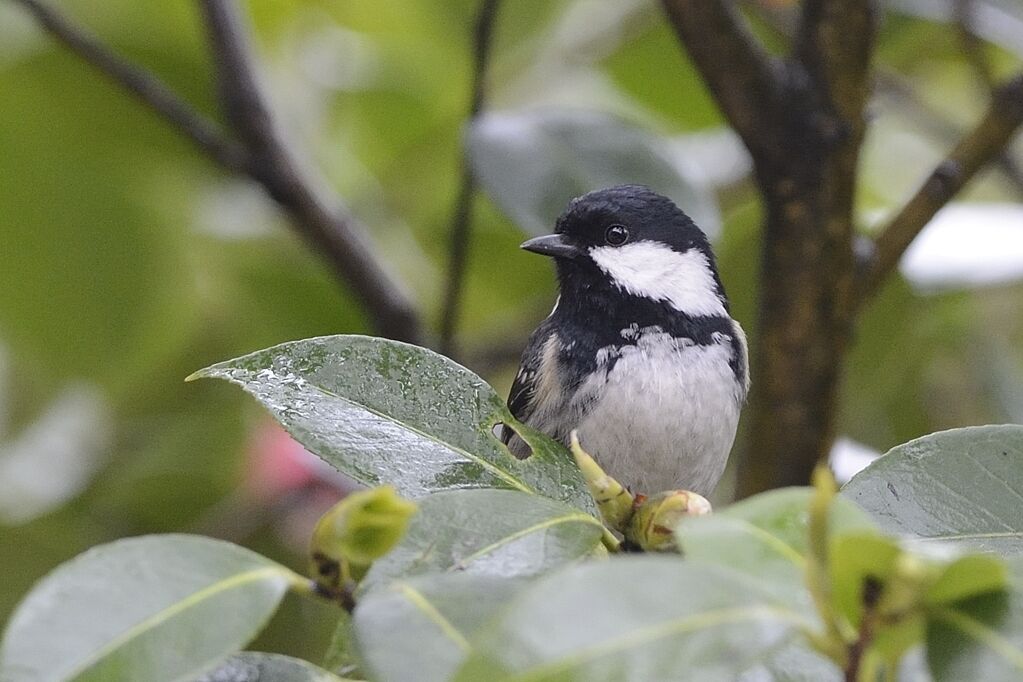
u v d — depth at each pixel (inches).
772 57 246.7
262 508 329.1
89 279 349.7
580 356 278.7
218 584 115.8
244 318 369.1
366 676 117.8
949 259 336.2
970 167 266.5
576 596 99.8
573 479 164.6
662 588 101.1
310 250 350.6
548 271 387.2
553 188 292.7
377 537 119.3
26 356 356.8
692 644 98.8
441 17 386.0
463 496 138.5
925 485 152.9
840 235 249.3
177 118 309.9
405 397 160.1
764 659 107.5
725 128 405.7
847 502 110.8
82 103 355.6
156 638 111.2
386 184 397.7
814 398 259.8
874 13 238.4
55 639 108.0
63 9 358.3
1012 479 152.2
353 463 151.3
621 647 98.0
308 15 394.3
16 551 337.7
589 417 274.5
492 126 297.0
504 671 96.7
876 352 345.7
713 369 278.2
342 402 156.2
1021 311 405.7
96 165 363.6
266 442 331.3
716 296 290.0
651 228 286.8
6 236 345.4
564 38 404.5
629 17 400.2
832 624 101.3
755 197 391.9
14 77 348.5
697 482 283.4
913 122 407.8
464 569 131.2
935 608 101.7
